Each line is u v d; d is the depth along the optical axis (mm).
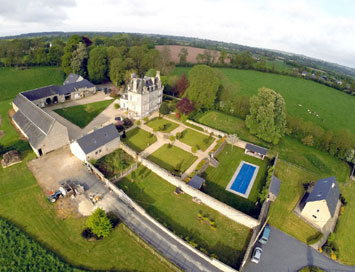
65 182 43594
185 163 52594
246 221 39156
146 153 54656
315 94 115125
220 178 49906
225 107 80312
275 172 53906
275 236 39062
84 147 47312
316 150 66000
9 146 51312
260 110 62000
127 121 65188
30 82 90688
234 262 33500
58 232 34938
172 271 31688
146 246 34125
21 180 43156
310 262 35750
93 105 76062
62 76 100688
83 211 38406
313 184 51406
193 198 43438
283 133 66500
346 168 60156
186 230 37344
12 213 37031
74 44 100750
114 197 41750
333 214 40500
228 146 61781
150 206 40906
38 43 135500
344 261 36781
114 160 50219
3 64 99250
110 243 34188
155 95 75562
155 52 113188
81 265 31156
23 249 32125
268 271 33625
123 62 95438
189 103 71250
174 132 65375
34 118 54219
